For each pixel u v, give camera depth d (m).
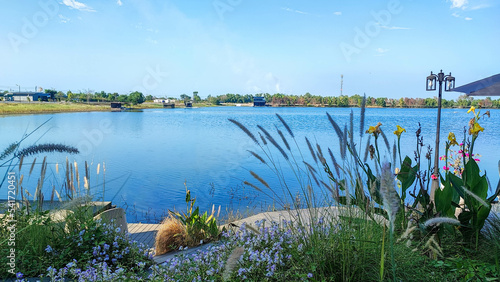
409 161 3.72
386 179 1.67
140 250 4.29
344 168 2.79
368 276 2.54
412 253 2.82
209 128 43.59
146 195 9.98
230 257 2.17
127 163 16.45
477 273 2.68
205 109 105.31
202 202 9.04
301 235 3.03
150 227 6.60
